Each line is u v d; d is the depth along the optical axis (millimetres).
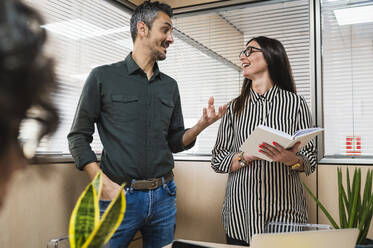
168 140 2174
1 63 245
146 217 1888
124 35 2746
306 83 2553
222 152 2035
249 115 1940
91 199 662
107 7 2562
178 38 2979
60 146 2102
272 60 1906
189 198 2816
